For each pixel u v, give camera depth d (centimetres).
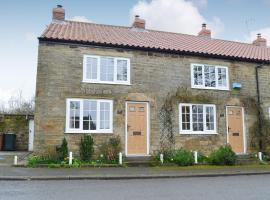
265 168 1421
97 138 1505
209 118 1745
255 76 1894
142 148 1573
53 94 1466
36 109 1434
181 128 1659
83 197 753
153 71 1653
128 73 1608
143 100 1608
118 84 1580
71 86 1502
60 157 1398
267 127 1856
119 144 1530
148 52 1659
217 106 1762
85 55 1547
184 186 936
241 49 2097
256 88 1881
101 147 1503
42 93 1452
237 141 1783
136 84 1611
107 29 1911
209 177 1168
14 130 2183
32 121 2205
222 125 1756
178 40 1970
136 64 1628
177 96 1677
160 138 1609
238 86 1811
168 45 1780
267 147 1833
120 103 1571
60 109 1467
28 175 1065
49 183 965
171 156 1553
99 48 1575
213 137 1720
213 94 1764
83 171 1192
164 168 1353
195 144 1673
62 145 1419
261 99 1881
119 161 1429
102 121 1538
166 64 1686
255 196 783
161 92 1652
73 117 1493
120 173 1160
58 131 1449
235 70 1845
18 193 796
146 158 1522
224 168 1395
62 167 1300
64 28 1734
